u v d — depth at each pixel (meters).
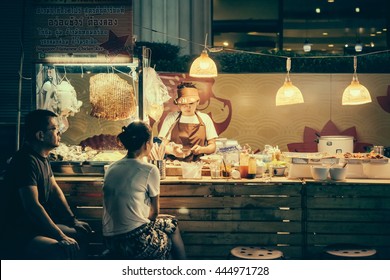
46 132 4.23
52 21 4.91
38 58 4.95
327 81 7.89
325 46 10.42
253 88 7.96
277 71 7.98
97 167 4.89
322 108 7.92
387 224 4.47
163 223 4.06
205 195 4.57
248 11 10.35
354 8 10.39
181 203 4.57
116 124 5.28
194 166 4.70
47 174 4.29
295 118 7.95
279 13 10.39
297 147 7.97
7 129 7.95
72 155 5.01
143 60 4.99
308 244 4.52
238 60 7.98
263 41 10.41
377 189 4.46
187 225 4.57
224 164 4.73
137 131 3.93
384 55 7.87
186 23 9.73
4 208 4.11
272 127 7.98
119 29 4.89
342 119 7.90
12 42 8.16
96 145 5.30
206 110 8.00
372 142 7.89
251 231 4.55
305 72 7.95
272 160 5.12
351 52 10.41
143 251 3.78
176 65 7.96
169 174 4.87
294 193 4.52
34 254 3.93
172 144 5.75
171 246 4.04
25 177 4.06
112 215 3.82
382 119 7.86
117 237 3.79
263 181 4.54
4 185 4.13
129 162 3.92
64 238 4.01
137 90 5.13
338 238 4.50
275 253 4.10
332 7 10.38
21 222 4.07
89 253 4.66
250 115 7.99
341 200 4.49
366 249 4.17
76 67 5.23
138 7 9.61
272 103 7.96
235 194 4.55
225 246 4.57
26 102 8.20
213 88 7.97
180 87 6.54
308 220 4.52
